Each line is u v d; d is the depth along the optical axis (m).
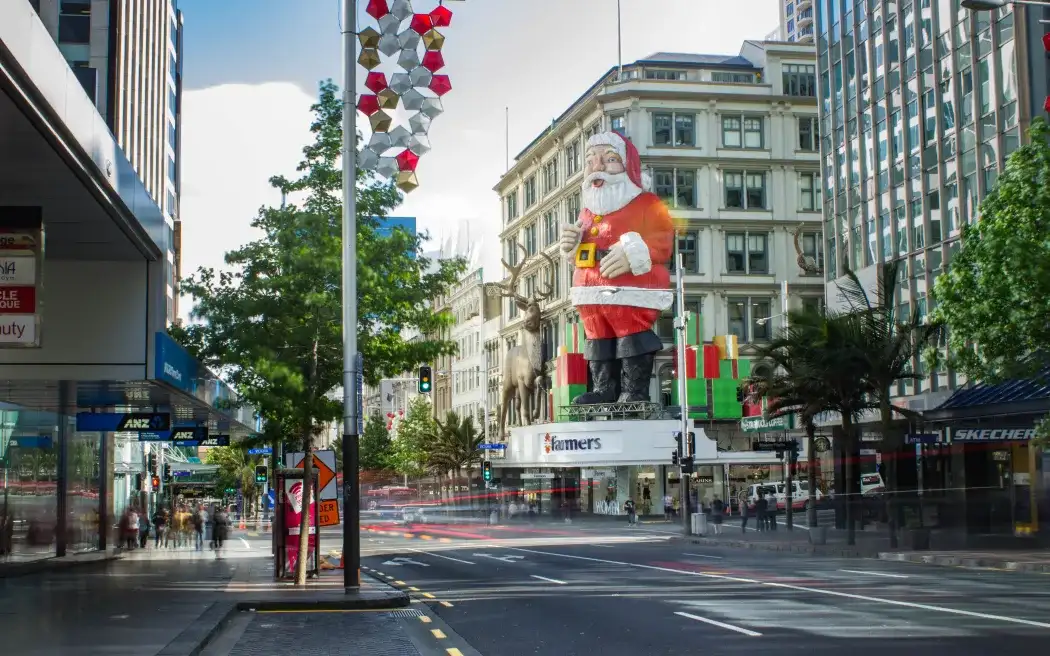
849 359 35.97
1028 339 25.86
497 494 84.75
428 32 18.48
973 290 26.66
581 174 77.94
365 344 27.11
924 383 45.97
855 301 51.00
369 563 34.34
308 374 27.38
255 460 85.12
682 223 74.94
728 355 72.88
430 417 102.19
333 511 26.59
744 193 76.50
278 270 27.83
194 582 25.47
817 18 57.53
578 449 68.62
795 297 76.50
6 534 30.66
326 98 27.52
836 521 48.38
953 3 44.72
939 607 17.45
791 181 77.06
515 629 16.27
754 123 77.25
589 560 32.97
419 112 18.75
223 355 27.41
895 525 35.12
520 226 93.12
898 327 36.44
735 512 67.25
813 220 77.06
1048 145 25.59
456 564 32.75
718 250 75.75
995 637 13.78
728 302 75.56
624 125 75.38
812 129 77.88
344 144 21.94
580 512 75.94
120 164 17.16
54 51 12.87
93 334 22.02
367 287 26.44
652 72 79.62
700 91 76.19
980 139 42.78
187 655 12.96
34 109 12.58
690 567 28.88
